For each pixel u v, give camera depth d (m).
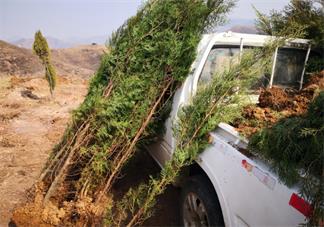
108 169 3.14
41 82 12.02
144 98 3.17
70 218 2.97
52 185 3.04
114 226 3.07
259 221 1.89
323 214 1.46
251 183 1.97
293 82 3.47
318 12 3.59
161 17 3.21
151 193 2.64
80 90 11.49
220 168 2.32
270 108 2.73
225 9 3.31
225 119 2.55
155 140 3.54
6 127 6.41
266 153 1.89
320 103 1.78
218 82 2.63
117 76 3.16
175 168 2.66
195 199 2.68
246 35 3.06
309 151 1.67
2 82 11.71
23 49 28.88
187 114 2.70
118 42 3.35
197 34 3.17
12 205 3.46
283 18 3.75
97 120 3.06
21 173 4.29
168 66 3.11
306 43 3.34
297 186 1.68
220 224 2.40
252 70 2.70
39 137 5.87
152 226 3.19
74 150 3.07
